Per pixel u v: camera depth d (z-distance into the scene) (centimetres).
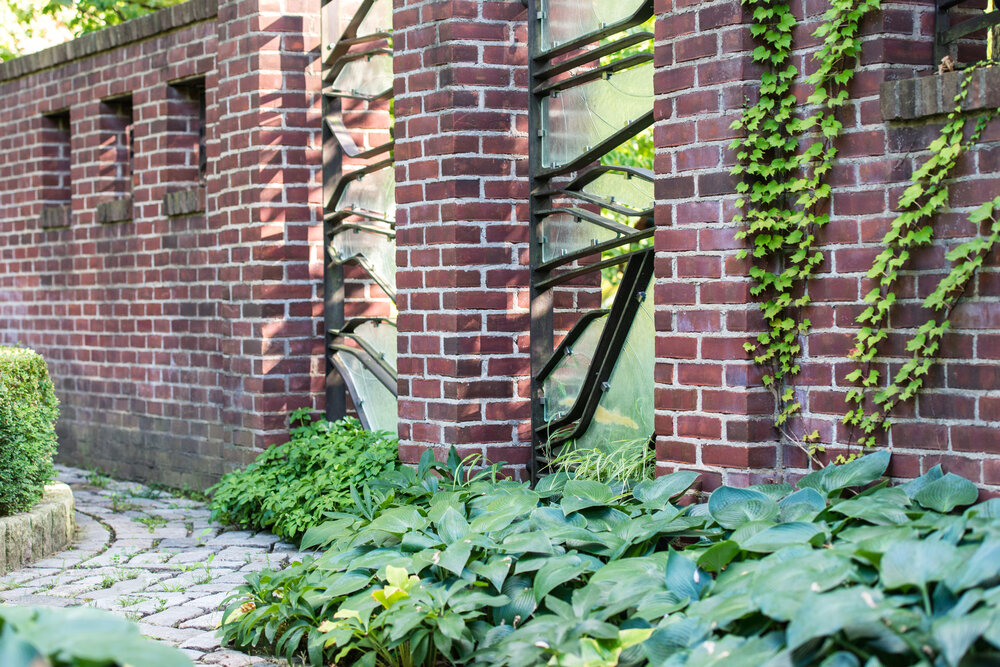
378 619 362
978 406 373
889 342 395
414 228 562
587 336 536
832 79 405
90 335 918
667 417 446
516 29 547
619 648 321
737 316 423
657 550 419
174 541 614
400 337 573
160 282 827
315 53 695
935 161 377
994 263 368
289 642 395
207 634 436
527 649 334
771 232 420
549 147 538
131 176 907
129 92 855
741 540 355
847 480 388
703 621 301
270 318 689
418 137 555
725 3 420
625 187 525
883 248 395
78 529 650
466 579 378
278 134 687
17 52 1270
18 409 575
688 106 433
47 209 968
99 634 226
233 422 717
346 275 702
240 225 702
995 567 271
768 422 424
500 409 551
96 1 1111
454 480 524
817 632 263
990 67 367
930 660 261
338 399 696
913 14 400
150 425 847
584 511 423
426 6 546
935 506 358
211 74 761
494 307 548
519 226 552
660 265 445
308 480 616
